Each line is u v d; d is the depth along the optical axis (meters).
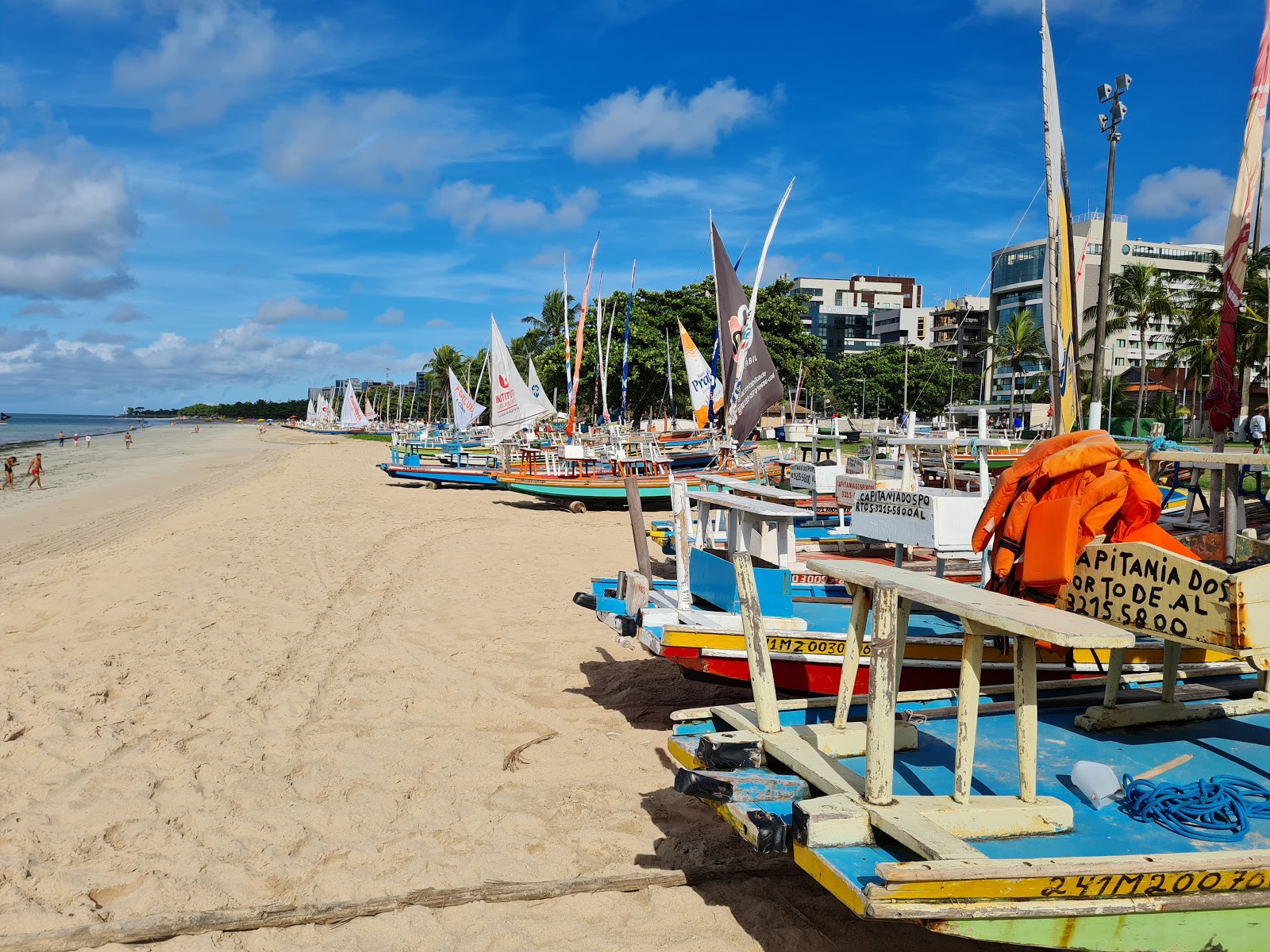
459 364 108.50
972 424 61.06
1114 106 15.96
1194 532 7.72
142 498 29.66
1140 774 3.87
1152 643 5.38
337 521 19.84
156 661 8.35
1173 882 2.88
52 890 4.37
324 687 7.67
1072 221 9.05
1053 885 2.79
